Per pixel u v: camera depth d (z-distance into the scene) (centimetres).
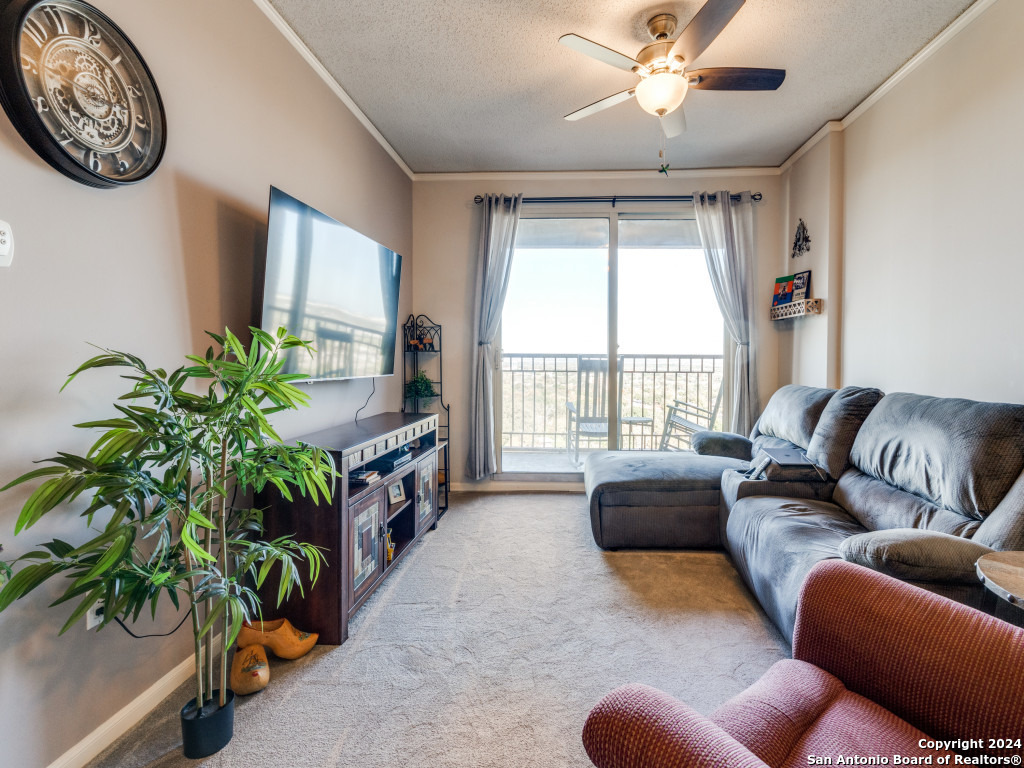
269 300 176
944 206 219
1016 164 183
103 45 127
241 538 160
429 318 393
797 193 345
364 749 129
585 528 303
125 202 137
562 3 199
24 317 112
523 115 292
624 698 74
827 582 105
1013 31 183
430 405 394
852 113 288
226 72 176
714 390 421
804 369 338
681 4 199
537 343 407
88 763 124
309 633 177
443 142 330
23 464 112
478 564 248
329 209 253
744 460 311
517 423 442
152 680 146
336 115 259
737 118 297
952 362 215
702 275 391
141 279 142
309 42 224
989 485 148
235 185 182
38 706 115
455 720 140
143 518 110
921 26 213
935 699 85
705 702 147
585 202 383
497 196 374
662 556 260
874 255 270
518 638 182
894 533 140
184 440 112
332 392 252
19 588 93
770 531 191
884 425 204
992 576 107
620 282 393
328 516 178
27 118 108
